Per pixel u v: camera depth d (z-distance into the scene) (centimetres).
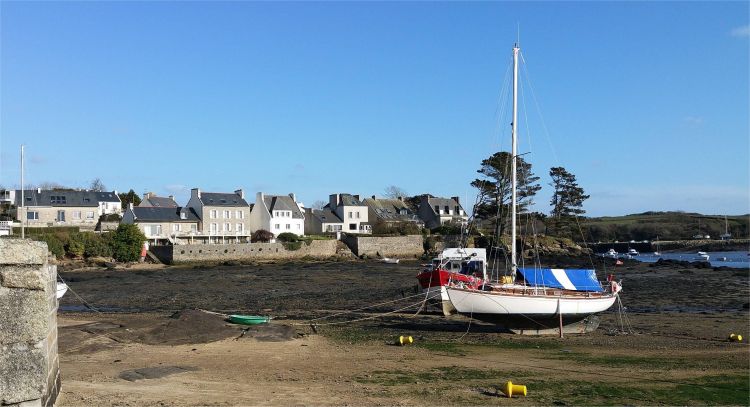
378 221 10925
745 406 1219
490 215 7075
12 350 828
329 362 1692
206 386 1340
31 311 842
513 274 2755
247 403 1186
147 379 1398
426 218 11906
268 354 1800
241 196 9750
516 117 2945
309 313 3203
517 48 2986
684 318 2991
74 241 6944
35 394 841
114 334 1991
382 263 7981
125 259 7219
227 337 2039
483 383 1422
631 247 13275
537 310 2436
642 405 1220
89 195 9112
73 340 1867
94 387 1288
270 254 8219
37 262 849
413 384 1402
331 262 8156
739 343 2205
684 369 1638
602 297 2570
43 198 8594
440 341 2219
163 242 8719
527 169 6003
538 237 8606
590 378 1498
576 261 7750
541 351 1991
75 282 5288
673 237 14912
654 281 5234
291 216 10362
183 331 2047
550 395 1301
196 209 9212
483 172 7100
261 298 4044
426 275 3108
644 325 2753
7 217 8100
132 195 11588
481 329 2603
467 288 2469
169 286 4928
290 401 1209
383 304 3625
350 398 1243
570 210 8856
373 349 1964
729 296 4050
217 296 4181
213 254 7688
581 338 2356
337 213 11325
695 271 6391
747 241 13038
